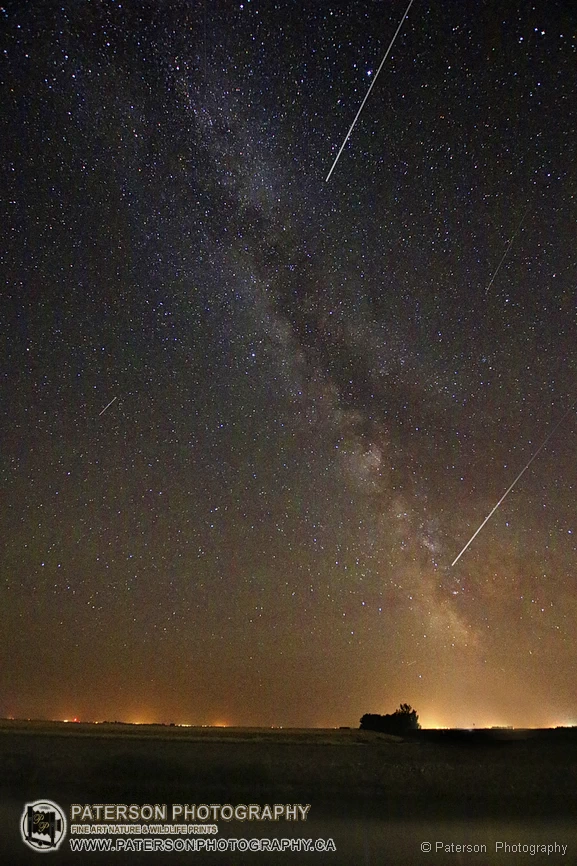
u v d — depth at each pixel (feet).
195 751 53.47
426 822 37.14
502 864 30.89
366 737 72.02
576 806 41.22
